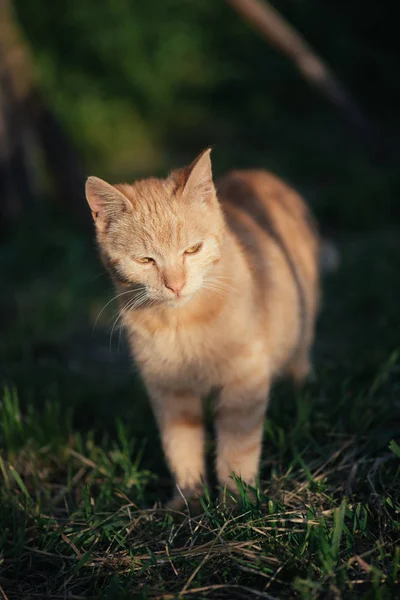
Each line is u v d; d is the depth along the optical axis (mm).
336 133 10797
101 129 10750
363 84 11680
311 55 7500
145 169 10109
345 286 6172
